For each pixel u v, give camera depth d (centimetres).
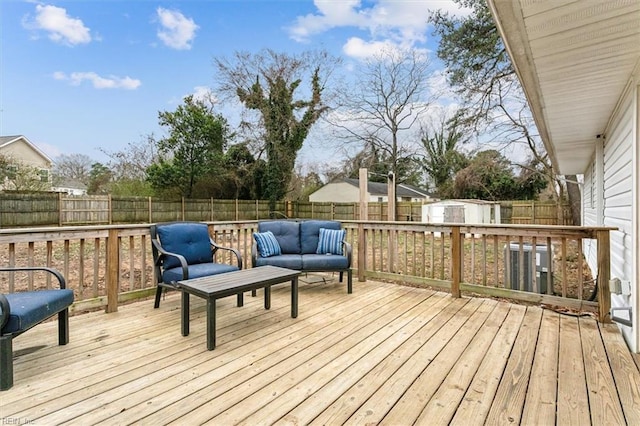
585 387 197
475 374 213
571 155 636
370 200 2014
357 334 280
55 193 1105
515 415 171
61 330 253
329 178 1930
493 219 1209
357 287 442
